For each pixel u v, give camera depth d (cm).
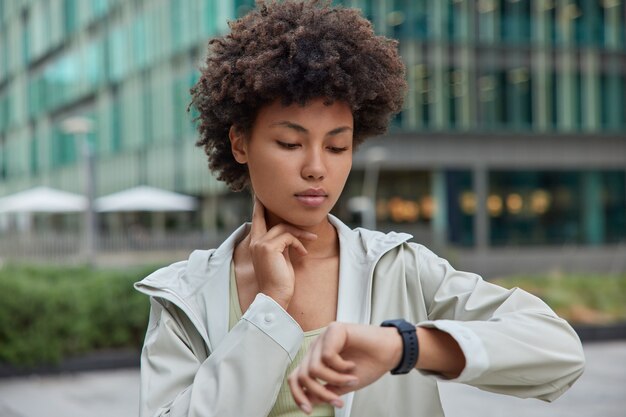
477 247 3541
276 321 140
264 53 144
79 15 4281
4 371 1016
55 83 4600
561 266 3225
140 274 1117
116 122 3962
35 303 1024
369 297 150
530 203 3612
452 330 124
